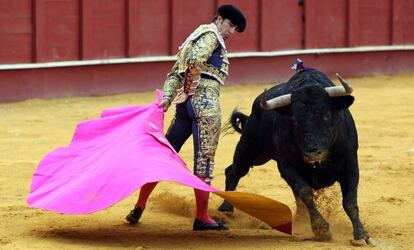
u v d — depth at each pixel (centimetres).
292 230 1319
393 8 3825
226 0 3303
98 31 2983
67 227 1292
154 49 3125
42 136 2170
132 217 1316
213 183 1684
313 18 3562
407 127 2383
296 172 1241
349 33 3678
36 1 2817
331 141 1171
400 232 1290
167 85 1296
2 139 2119
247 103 2852
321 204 1411
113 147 1244
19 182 1639
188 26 3209
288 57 3500
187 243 1203
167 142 1234
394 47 3828
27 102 2773
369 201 1515
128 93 3062
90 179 1190
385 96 3091
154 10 3116
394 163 1858
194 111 1261
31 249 1133
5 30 2759
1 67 2731
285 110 1195
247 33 3372
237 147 1438
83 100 2875
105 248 1155
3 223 1305
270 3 3422
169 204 1444
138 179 1150
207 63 1262
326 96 1166
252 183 1667
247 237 1251
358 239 1198
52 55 2873
